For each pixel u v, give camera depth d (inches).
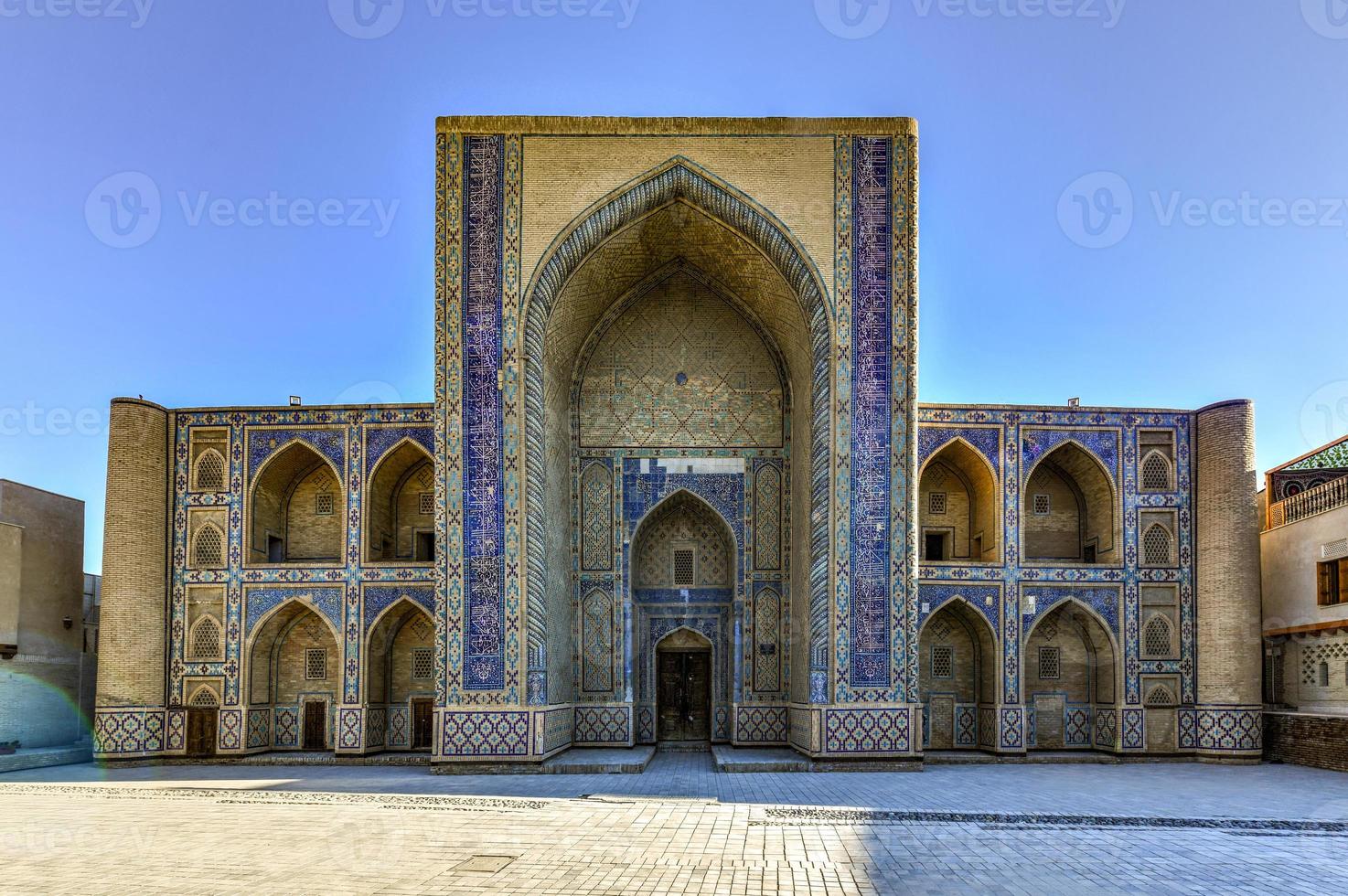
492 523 462.6
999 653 526.6
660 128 490.3
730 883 220.4
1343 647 489.1
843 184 488.7
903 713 457.7
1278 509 562.6
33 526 592.4
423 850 256.2
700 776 431.5
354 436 549.0
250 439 551.2
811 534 485.1
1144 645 530.6
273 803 349.1
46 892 212.5
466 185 483.2
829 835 278.5
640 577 565.9
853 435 474.6
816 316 485.4
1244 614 519.2
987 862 243.9
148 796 378.0
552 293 485.4
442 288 476.7
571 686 536.1
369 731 532.7
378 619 534.9
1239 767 490.0
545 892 211.6
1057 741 545.6
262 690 547.5
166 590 542.9
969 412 539.2
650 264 546.0
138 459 541.0
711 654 561.9
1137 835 282.7
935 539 576.4
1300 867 241.4
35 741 584.4
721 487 553.9
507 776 434.9
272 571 541.3
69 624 621.6
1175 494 539.5
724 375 562.3
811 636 473.4
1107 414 542.6
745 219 489.1
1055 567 534.3
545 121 487.8
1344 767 459.5
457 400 470.3
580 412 558.3
